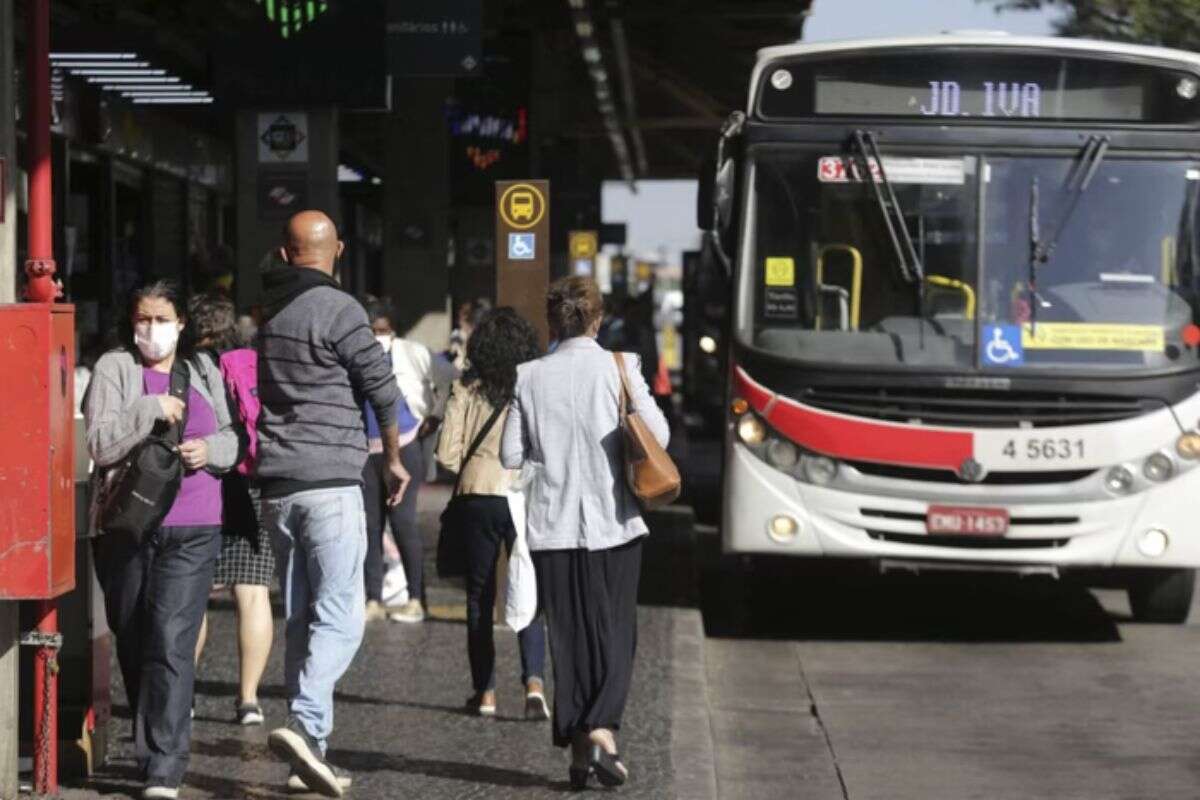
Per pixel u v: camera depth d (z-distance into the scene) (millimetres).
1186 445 20766
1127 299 20922
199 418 12992
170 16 36594
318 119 29344
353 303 13047
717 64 69312
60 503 11836
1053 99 21172
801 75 21422
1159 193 21031
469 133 55125
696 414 62344
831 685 19203
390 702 16547
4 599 11805
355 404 13086
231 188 52688
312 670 12852
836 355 20922
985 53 21203
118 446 12664
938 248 21031
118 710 16109
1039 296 20906
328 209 29438
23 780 13047
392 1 34500
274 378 13031
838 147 21266
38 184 12391
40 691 12555
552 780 13742
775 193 21312
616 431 13484
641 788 13516
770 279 21203
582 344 13664
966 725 17188
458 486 15914
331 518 12891
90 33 29719
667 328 125625
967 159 21141
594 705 13305
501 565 16250
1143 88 21172
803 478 20922
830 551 20953
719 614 23609
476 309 44031
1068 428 20672
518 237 22875
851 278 21125
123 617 13289
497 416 15875
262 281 13531
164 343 12922
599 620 13391
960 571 20922
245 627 15445
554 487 13461
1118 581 26016
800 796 14555
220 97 29250
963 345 20844
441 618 21078
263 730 15289
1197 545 20766
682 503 37250
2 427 11578
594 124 86375
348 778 13516
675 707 16375
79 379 22125
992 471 20672
